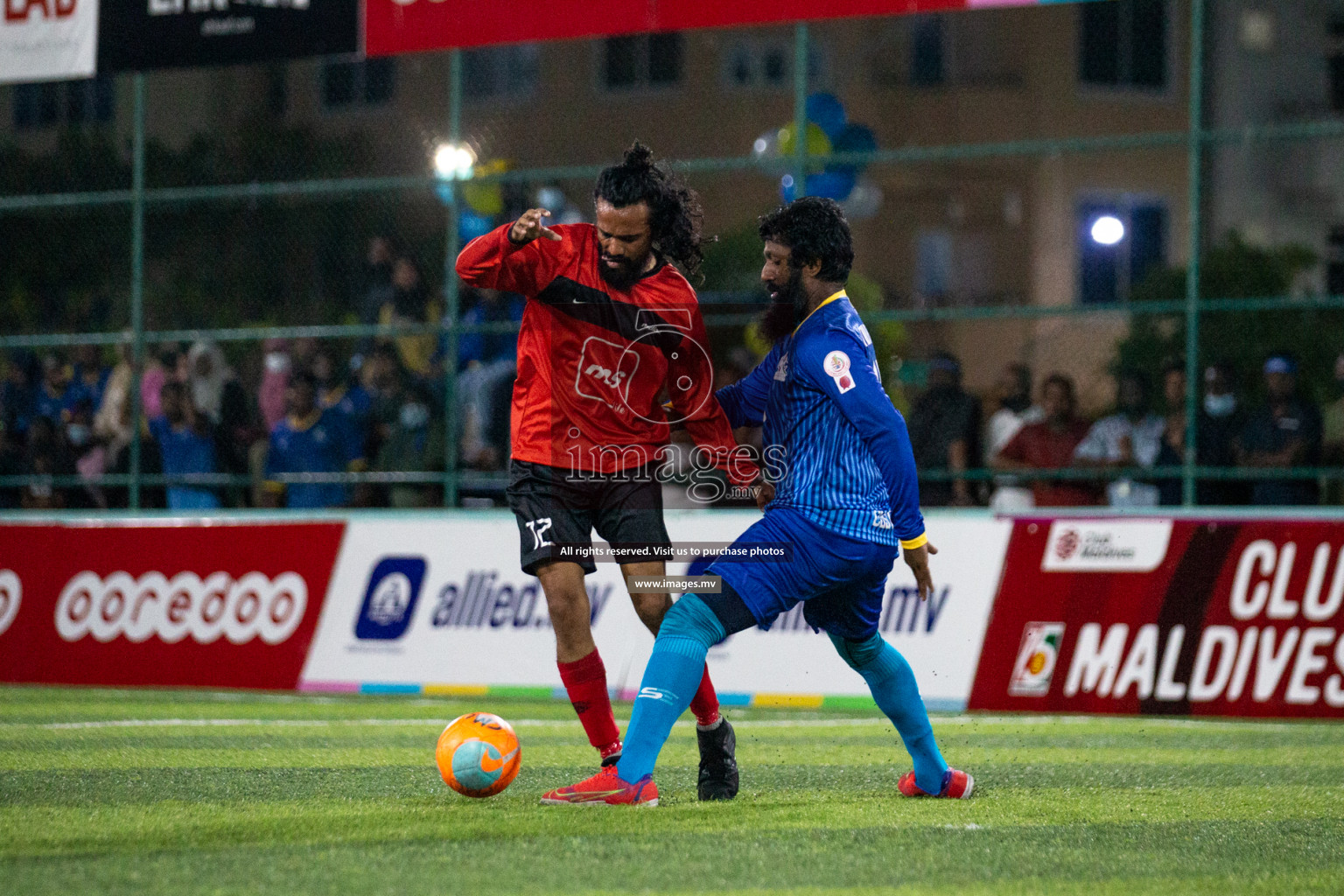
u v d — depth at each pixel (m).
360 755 19.14
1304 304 28.16
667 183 13.95
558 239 14.50
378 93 51.09
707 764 14.80
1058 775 17.84
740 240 43.50
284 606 30.42
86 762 18.11
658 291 14.39
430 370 32.84
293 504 33.12
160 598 31.17
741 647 27.86
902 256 62.19
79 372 35.31
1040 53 62.34
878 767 18.34
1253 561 25.94
